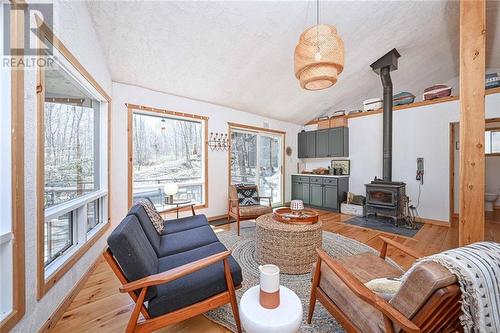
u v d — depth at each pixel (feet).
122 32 7.93
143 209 6.90
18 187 3.84
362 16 9.46
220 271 4.77
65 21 5.53
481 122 5.40
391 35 11.07
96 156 8.77
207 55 9.78
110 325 4.90
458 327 3.13
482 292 2.66
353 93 16.39
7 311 3.67
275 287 3.67
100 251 8.23
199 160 13.51
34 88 4.42
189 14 7.72
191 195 13.12
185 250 6.42
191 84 11.53
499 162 15.38
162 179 12.02
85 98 7.75
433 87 13.07
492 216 13.85
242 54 10.14
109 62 9.04
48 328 4.66
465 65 5.61
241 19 8.31
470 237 5.51
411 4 9.41
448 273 2.75
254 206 12.26
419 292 2.87
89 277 7.01
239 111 15.48
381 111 15.08
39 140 4.52
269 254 7.49
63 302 5.31
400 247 5.39
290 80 13.07
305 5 8.30
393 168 14.40
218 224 12.98
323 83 6.99
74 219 6.66
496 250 3.10
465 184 5.60
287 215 8.38
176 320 4.13
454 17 10.44
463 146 5.63
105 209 9.02
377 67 13.16
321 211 16.40
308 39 6.25
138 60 9.29
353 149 16.62
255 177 16.84
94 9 6.97
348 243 9.73
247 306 3.71
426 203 13.12
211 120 13.83
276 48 10.14
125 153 10.46
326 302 4.54
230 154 14.85
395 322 2.98
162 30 8.13
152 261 5.00
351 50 11.59
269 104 15.47
